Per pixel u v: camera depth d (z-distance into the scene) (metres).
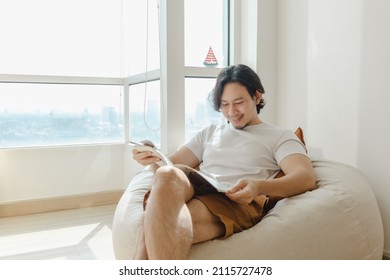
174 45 2.16
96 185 3.01
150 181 1.62
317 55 2.01
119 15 3.09
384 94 1.64
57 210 2.83
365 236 1.30
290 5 2.20
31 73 2.78
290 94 2.23
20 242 2.12
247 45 2.35
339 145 1.89
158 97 2.40
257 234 1.15
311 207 1.25
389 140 1.63
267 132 1.51
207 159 1.58
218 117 2.42
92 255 1.91
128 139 3.12
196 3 2.33
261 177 1.42
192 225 1.01
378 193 1.69
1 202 2.66
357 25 1.76
